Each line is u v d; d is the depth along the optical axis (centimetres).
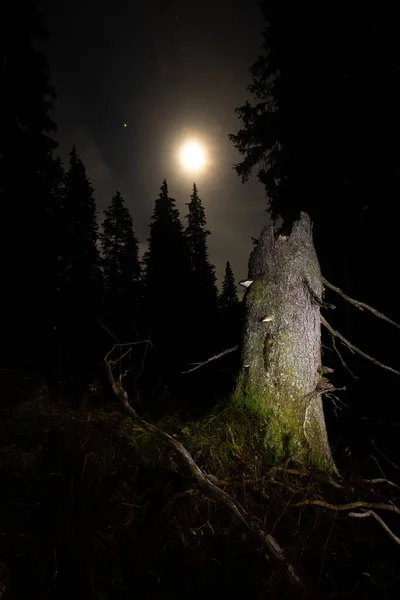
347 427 628
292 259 436
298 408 408
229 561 272
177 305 1792
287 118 930
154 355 1178
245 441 387
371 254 839
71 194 2205
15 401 423
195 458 362
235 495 330
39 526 249
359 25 827
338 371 815
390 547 324
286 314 425
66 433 336
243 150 1058
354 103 805
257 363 426
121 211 2839
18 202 1066
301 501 339
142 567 252
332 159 835
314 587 272
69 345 1019
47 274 1177
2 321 929
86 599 226
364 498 366
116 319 1794
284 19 930
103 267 2561
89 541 248
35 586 226
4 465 290
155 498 306
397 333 779
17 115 1072
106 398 514
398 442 561
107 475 304
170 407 516
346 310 842
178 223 2748
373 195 811
